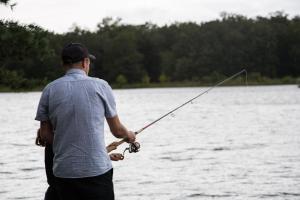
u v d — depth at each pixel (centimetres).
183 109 8850
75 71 848
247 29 18950
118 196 1931
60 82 837
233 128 5059
